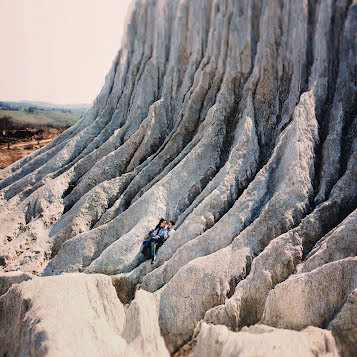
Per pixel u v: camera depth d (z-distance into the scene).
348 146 12.60
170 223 12.89
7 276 12.12
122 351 8.01
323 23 15.25
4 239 15.77
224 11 18.06
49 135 44.12
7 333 9.45
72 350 7.69
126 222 13.81
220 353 7.23
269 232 10.77
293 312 8.29
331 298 8.18
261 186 12.14
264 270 9.65
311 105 13.61
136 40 22.31
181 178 14.27
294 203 11.10
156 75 20.45
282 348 6.82
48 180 18.67
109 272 12.41
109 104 21.83
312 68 15.17
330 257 9.27
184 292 10.01
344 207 10.92
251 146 14.02
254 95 15.85
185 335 9.47
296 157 11.88
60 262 13.61
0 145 38.19
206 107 17.19
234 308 9.09
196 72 18.34
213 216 12.39
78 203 15.85
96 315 9.35
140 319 8.66
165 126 18.25
